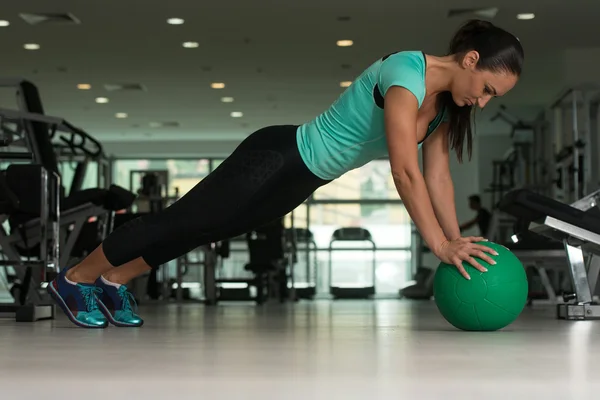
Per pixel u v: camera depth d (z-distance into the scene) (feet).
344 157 7.84
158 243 8.71
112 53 28.78
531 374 4.77
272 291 32.89
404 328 9.86
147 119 40.91
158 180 29.40
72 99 36.11
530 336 8.08
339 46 27.99
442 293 8.49
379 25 25.64
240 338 8.09
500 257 8.36
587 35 27.07
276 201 8.05
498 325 8.46
